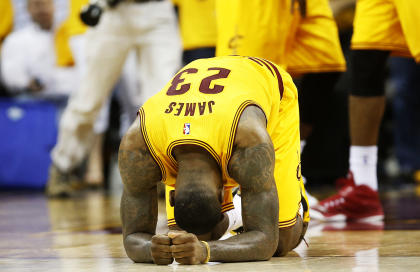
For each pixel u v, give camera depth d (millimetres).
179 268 6672
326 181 23844
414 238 9445
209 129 6832
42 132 26562
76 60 25531
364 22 11820
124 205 7316
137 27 18250
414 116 22969
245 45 11133
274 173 7594
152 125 7051
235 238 6938
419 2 10758
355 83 12180
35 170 26484
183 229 6809
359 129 12320
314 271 6539
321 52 12523
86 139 20984
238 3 11047
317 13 12422
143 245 7078
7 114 26266
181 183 6734
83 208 17703
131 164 7105
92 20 17750
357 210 12453
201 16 17875
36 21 26250
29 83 26422
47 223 13789
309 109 13203
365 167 12469
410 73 22516
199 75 7473
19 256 8633
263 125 6992
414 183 23688
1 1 27531
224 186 7332
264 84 7535
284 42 11570
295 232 7785
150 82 18578
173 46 18625
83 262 7785
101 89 19234
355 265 6961
